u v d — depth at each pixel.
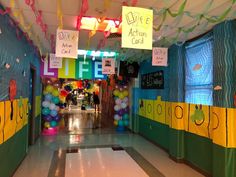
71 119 10.77
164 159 4.42
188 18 3.02
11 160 3.30
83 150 5.04
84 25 3.51
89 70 7.34
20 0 2.52
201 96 3.76
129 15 2.20
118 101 7.59
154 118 5.73
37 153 4.76
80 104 20.33
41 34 4.02
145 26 2.24
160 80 5.37
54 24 3.46
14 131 3.42
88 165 4.02
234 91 2.97
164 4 2.61
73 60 7.21
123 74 6.79
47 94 6.94
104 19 3.03
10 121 3.16
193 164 3.92
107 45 4.91
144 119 6.50
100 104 15.12
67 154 4.71
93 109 16.89
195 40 3.92
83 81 13.65
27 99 4.50
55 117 7.16
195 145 3.87
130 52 5.55
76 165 4.01
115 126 8.57
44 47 5.18
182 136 4.25
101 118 11.23
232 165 2.96
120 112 7.64
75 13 2.95
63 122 9.70
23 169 3.77
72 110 16.00
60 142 5.82
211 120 3.45
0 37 2.64
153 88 5.82
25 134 4.43
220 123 3.06
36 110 5.93
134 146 5.46
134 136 6.69
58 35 2.66
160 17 2.98
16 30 3.36
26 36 3.99
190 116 4.05
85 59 7.29
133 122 7.29
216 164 3.13
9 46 3.04
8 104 3.05
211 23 3.17
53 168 3.84
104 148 5.25
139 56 5.95
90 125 8.89
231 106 2.99
